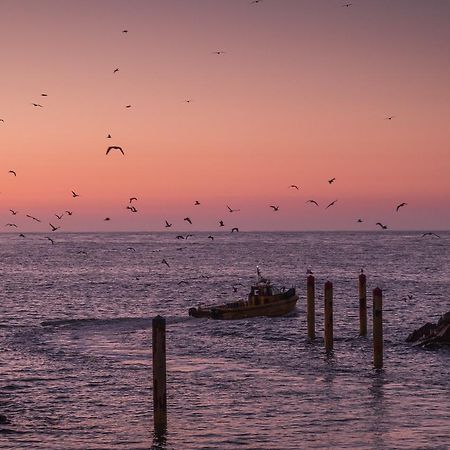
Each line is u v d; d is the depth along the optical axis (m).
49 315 94.69
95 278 156.75
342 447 39.97
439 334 65.56
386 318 87.69
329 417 45.00
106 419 45.34
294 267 193.88
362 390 51.03
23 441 41.50
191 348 66.81
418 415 45.22
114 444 41.03
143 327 81.06
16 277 158.50
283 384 52.78
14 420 45.16
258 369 57.66
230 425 43.72
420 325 81.81
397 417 44.84
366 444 40.38
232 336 73.19
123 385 53.19
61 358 62.59
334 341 69.25
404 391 50.69
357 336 71.38
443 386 51.94
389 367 57.75
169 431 42.84
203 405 47.59
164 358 42.75
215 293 124.56
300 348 66.19
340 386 52.12
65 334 76.44
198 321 82.62
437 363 58.88
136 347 68.06
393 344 66.94
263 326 78.69
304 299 110.44
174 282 146.25
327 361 60.44
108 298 115.81
